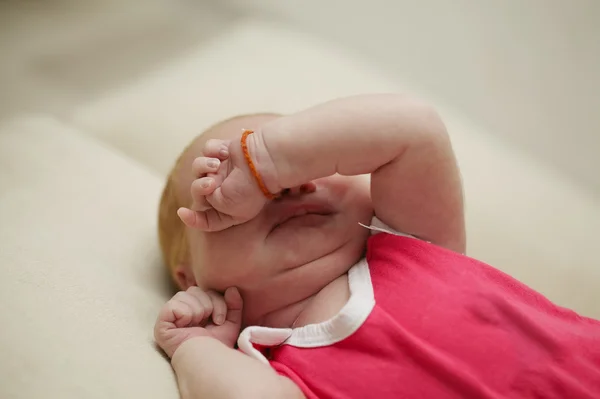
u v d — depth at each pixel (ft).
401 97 1.37
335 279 1.44
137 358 1.38
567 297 1.80
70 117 2.30
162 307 1.48
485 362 1.29
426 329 1.31
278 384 1.29
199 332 1.42
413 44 2.46
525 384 1.28
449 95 2.37
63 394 1.27
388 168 1.37
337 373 1.31
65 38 2.76
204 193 1.30
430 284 1.35
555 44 2.20
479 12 2.31
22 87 2.50
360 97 1.36
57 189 1.73
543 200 1.97
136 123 2.19
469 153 2.06
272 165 1.31
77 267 1.52
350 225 1.45
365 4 2.55
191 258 1.49
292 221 1.44
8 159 1.77
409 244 1.40
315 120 1.33
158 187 1.87
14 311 1.36
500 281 1.39
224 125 1.50
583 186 2.10
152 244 1.69
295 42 2.48
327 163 1.33
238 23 2.65
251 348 1.37
